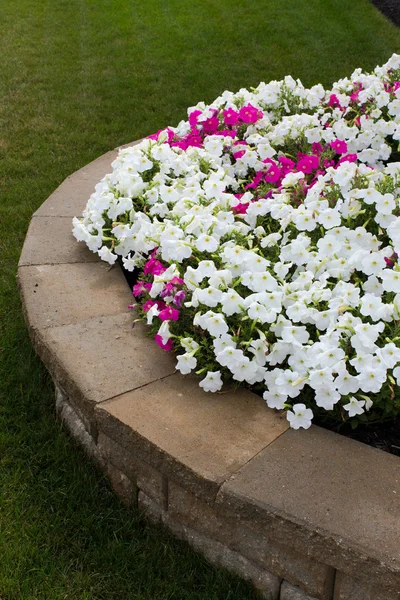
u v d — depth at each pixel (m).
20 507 2.52
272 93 4.88
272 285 2.67
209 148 4.07
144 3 11.59
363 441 2.46
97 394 2.46
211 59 8.79
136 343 2.79
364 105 4.77
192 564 2.32
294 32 9.81
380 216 2.94
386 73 5.24
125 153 3.88
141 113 7.07
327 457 2.17
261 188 3.68
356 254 2.68
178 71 8.35
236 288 2.76
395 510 1.96
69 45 9.48
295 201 3.37
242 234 3.10
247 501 2.00
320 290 2.59
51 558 2.34
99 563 2.33
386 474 2.10
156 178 3.55
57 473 2.69
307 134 4.23
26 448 2.80
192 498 2.27
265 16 10.56
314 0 11.38
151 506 2.47
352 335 2.38
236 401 2.45
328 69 8.46
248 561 2.22
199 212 3.10
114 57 8.93
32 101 7.39
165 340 2.58
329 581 2.04
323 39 9.56
